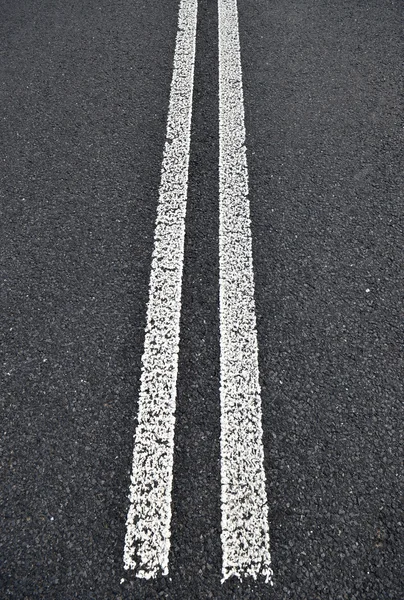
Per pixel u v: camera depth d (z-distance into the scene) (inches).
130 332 79.7
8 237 91.8
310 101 114.9
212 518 63.4
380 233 91.6
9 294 84.2
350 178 100.0
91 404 72.5
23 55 128.6
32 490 65.3
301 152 104.7
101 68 124.4
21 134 109.5
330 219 93.7
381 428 70.1
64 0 147.8
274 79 120.4
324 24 135.4
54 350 77.8
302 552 61.0
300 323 80.4
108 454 68.2
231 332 79.6
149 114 113.2
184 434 69.8
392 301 82.8
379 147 105.3
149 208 96.0
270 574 59.6
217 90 118.3
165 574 59.7
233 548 61.4
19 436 69.6
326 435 69.6
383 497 64.7
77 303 83.0
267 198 97.2
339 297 83.4
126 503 64.4
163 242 90.9
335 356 76.9
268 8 141.9
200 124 111.0
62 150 106.1
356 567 60.1
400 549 61.3
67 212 95.4
